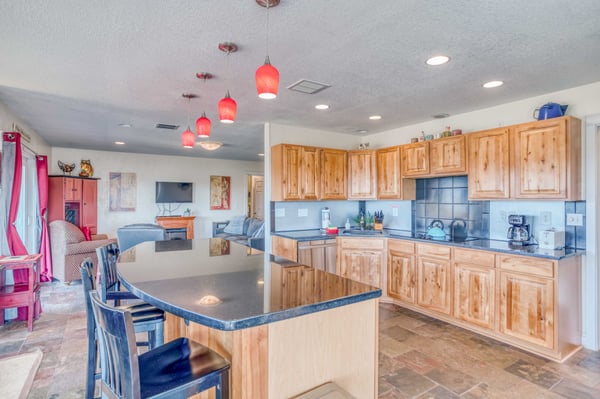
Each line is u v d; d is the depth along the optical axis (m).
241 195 9.09
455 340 3.01
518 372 2.46
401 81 2.80
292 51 2.23
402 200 4.56
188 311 1.19
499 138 3.17
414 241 3.71
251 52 2.25
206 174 8.55
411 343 2.95
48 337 3.10
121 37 2.04
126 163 7.52
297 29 1.94
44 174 5.04
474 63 2.43
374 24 1.88
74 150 6.88
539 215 3.18
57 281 5.28
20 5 1.69
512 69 2.54
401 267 3.87
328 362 1.41
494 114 3.56
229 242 3.28
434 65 2.47
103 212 7.25
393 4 1.68
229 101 2.14
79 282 5.21
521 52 2.24
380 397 2.14
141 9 1.73
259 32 1.97
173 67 2.50
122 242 4.58
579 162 2.84
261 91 1.68
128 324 1.00
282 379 1.28
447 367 2.54
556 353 2.60
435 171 3.80
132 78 2.73
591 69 2.54
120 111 3.80
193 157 8.36
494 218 3.55
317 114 3.92
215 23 1.87
